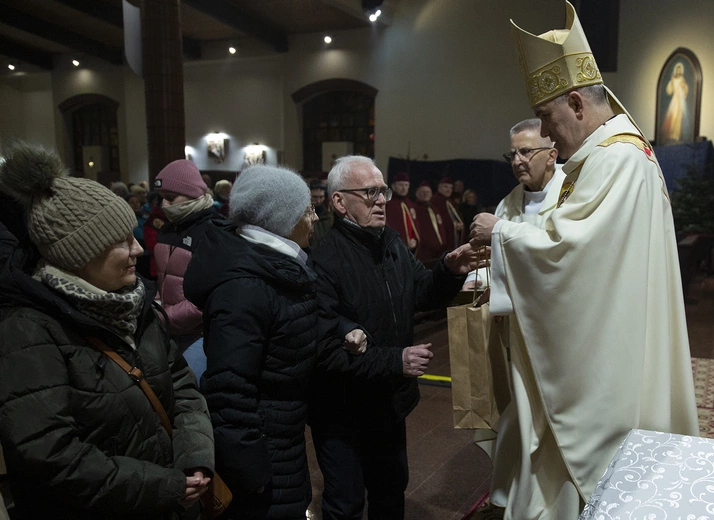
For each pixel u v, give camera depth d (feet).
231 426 5.21
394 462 7.02
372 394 6.73
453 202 31.73
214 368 5.22
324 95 47.26
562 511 6.00
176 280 7.98
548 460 6.27
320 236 17.71
